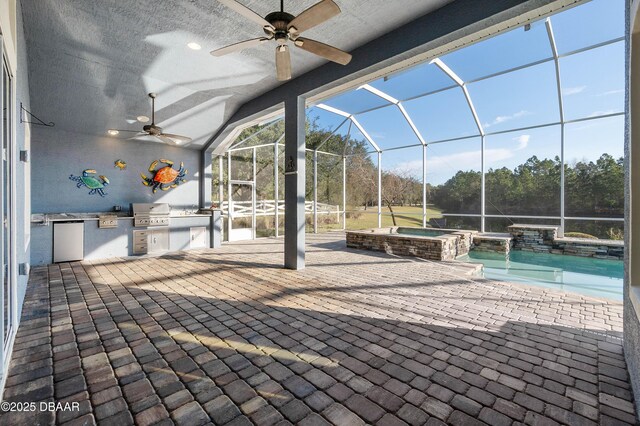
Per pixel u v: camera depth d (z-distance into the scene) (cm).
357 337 288
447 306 372
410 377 222
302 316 343
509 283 476
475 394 202
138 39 428
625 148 239
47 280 498
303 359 248
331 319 333
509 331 299
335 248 836
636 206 208
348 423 176
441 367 235
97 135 728
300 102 570
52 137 674
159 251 768
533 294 418
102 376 225
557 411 185
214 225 856
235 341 282
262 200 1065
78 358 251
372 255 728
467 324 317
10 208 271
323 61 504
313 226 1230
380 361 245
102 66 502
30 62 473
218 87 604
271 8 362
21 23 360
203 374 228
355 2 359
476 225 1053
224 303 388
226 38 427
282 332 300
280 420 179
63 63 486
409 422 177
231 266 612
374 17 389
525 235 821
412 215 1186
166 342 280
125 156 772
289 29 291
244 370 233
